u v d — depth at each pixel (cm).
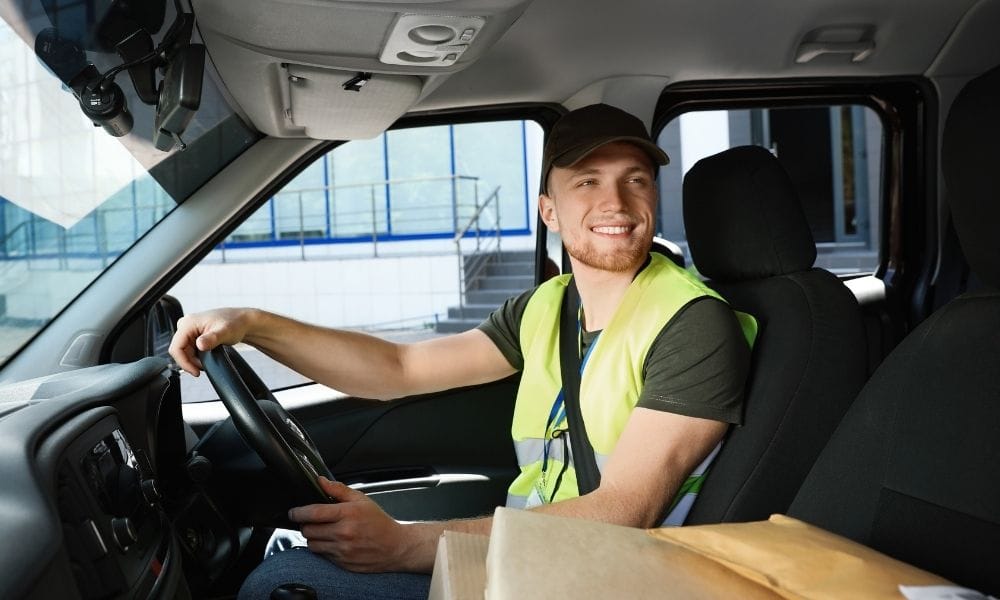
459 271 1001
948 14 230
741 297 157
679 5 206
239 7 134
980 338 88
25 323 177
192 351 146
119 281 182
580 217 153
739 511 136
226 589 179
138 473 109
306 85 168
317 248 1115
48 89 165
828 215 809
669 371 138
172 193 189
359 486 207
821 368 139
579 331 161
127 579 94
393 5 131
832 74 249
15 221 173
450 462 228
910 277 274
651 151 154
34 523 79
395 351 175
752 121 820
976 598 58
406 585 128
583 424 153
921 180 267
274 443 131
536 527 65
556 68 220
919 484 88
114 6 131
